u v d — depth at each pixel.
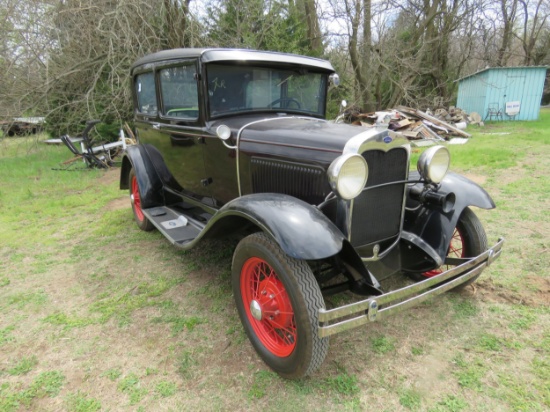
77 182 7.67
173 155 4.07
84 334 2.87
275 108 3.73
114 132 10.66
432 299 3.14
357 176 2.33
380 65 13.70
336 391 2.28
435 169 2.84
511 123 15.12
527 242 4.02
